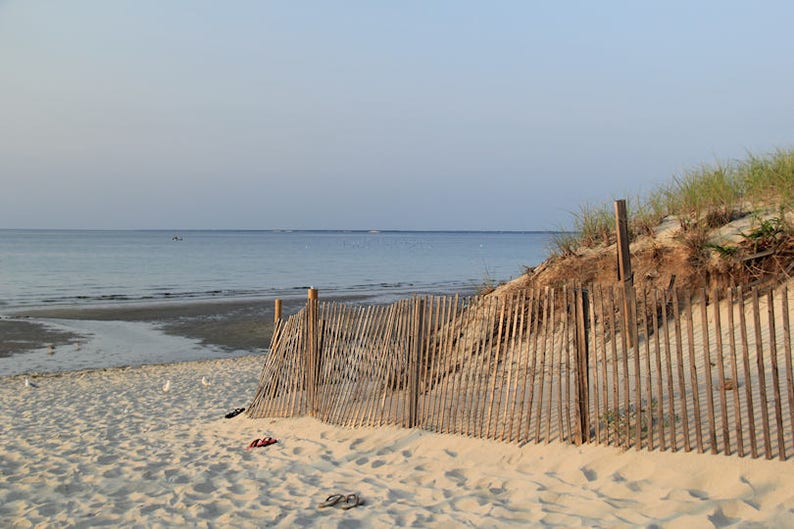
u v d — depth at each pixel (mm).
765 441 4836
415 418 7410
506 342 6680
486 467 6059
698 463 5055
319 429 8367
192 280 44062
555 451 5926
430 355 7516
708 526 4242
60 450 8344
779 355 6734
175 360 18328
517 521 4875
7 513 6004
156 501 6188
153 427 9906
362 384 8250
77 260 68062
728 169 10445
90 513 5922
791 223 8320
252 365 17078
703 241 8891
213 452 7992
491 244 153375
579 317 5996
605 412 5801
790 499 4379
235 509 5809
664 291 5539
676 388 6598
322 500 5859
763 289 7836
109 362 17859
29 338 21156
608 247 10195
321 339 8992
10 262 63281
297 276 48375
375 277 47469
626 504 4828
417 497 5664
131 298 32750
